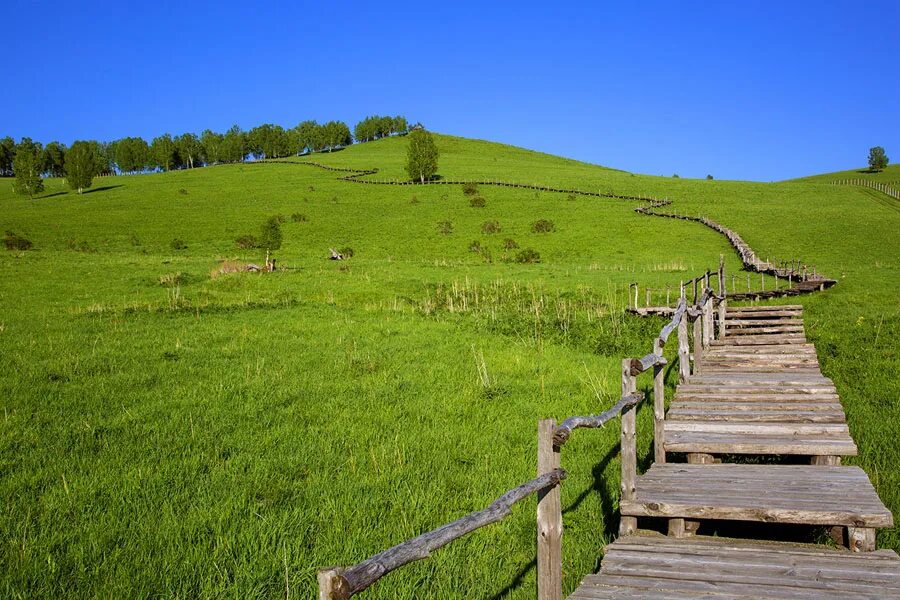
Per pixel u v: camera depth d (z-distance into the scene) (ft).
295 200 289.12
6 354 53.93
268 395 42.65
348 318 76.33
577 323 74.28
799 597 15.57
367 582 9.85
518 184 321.73
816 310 81.30
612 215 234.38
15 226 230.27
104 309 81.05
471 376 48.57
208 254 178.09
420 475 28.30
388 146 597.93
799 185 323.78
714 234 193.26
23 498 25.57
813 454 25.57
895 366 48.26
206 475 28.35
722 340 57.16
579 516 24.06
